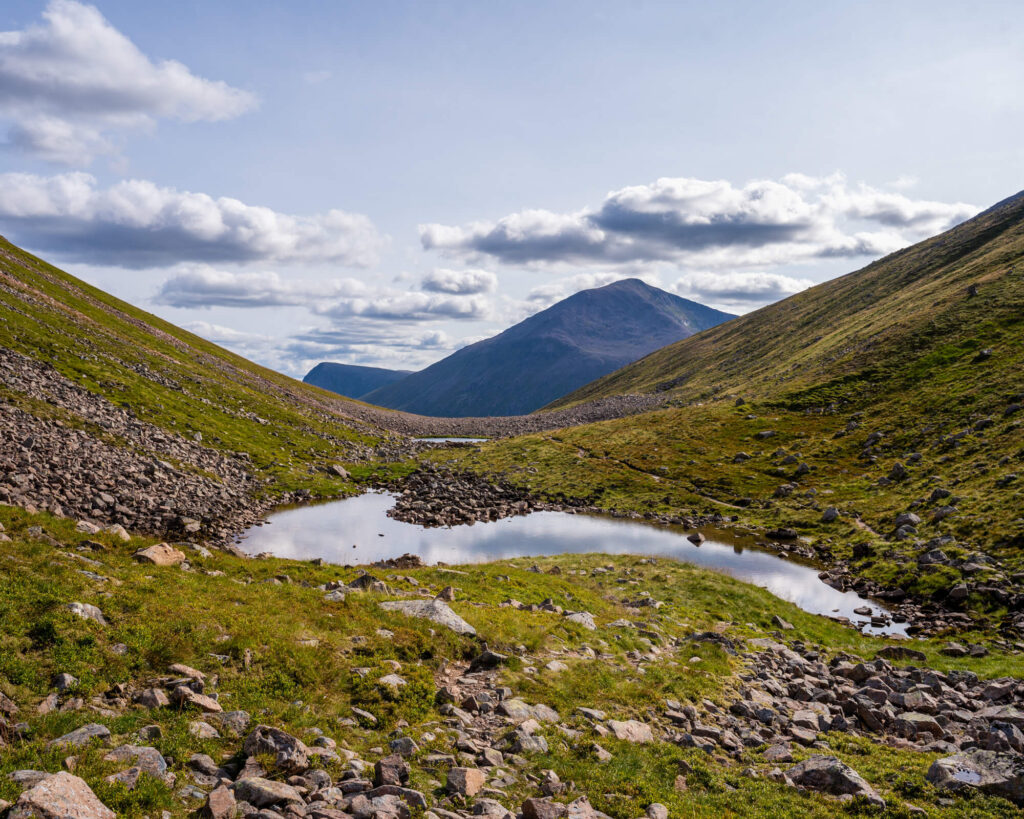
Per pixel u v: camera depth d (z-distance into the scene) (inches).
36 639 530.6
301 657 671.1
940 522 2258.9
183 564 946.7
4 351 2613.2
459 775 501.7
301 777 450.0
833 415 4271.7
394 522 2625.5
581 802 498.0
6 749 385.1
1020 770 621.0
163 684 537.6
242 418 3843.5
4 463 1557.6
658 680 905.5
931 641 1470.2
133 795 367.9
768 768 677.3
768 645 1263.5
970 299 5019.7
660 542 2598.4
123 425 2551.7
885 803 582.2
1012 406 3147.1
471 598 1214.9
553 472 4052.7
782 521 2869.1
